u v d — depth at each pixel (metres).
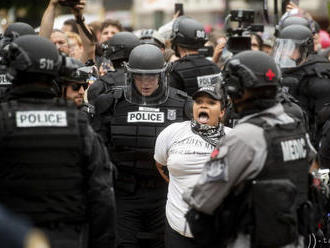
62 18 18.41
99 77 11.71
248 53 7.20
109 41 12.01
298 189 7.18
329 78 12.45
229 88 7.22
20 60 7.12
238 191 7.00
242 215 6.98
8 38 10.60
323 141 10.17
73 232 7.11
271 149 6.95
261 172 6.96
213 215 7.07
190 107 10.35
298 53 12.71
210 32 18.64
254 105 7.17
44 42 7.25
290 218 6.86
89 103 11.27
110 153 10.45
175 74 12.36
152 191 10.43
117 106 10.40
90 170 7.22
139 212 10.43
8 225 4.09
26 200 6.97
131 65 10.27
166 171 9.82
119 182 10.41
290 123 7.21
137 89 10.36
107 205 7.23
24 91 7.19
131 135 10.30
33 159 6.97
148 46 10.41
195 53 12.84
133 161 10.33
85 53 13.31
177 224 9.12
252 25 14.35
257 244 6.90
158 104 10.36
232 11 14.23
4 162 6.96
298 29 12.80
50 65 7.19
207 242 7.13
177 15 15.92
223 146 7.02
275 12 15.77
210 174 6.96
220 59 15.22
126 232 10.37
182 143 9.30
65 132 7.08
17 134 6.95
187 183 9.14
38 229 6.98
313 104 12.39
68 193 7.07
